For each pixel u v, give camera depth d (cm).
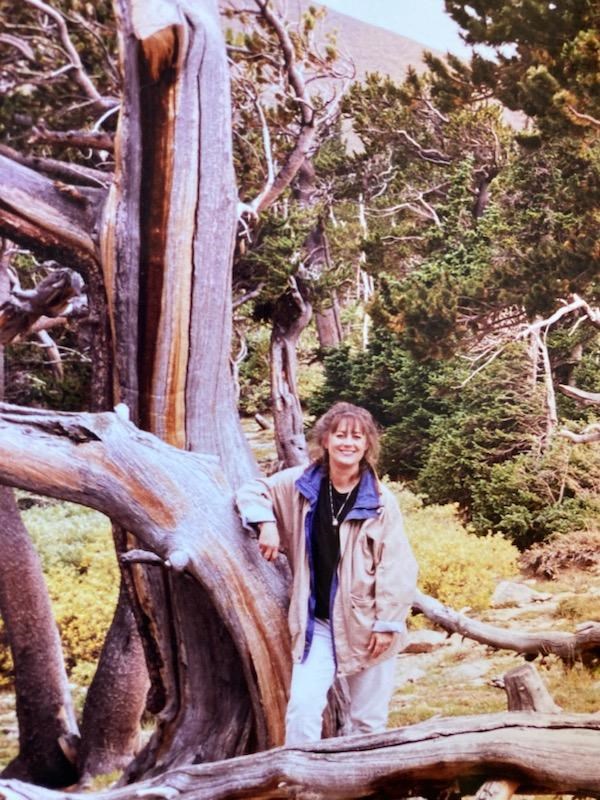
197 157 457
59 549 990
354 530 275
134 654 661
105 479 319
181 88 454
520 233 913
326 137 867
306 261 927
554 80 770
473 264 930
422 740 229
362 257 954
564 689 455
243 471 448
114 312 458
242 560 330
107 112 630
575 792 214
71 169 568
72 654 901
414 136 924
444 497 968
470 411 982
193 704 385
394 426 1015
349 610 276
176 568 320
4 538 729
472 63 832
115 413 334
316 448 281
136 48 446
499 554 847
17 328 634
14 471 311
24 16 643
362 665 278
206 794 251
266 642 334
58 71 642
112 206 457
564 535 844
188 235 456
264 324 904
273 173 761
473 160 930
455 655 692
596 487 910
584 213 869
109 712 663
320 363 1098
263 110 796
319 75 832
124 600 660
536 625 704
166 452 334
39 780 721
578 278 877
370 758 232
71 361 1002
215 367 462
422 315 930
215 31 476
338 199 940
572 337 973
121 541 428
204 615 378
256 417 984
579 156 847
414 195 947
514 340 941
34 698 734
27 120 644
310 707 277
